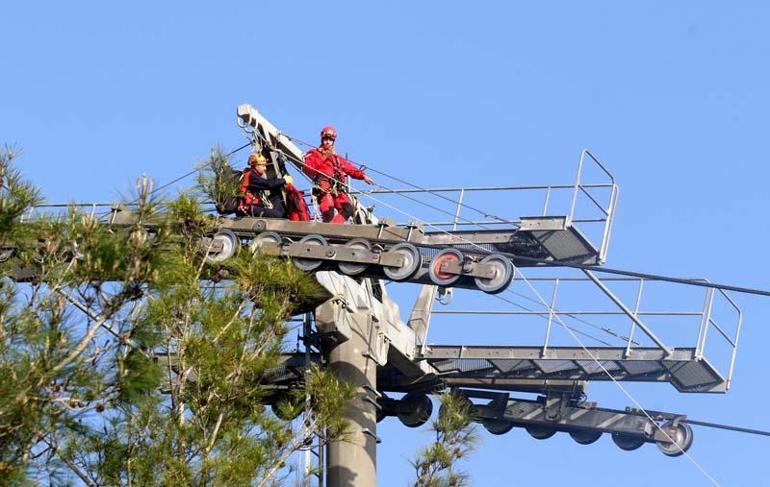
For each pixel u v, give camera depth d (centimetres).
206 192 4219
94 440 3325
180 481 3366
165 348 3516
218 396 3516
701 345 5266
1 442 2900
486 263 4400
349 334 4956
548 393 5759
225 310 3619
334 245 4581
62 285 3025
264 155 5003
